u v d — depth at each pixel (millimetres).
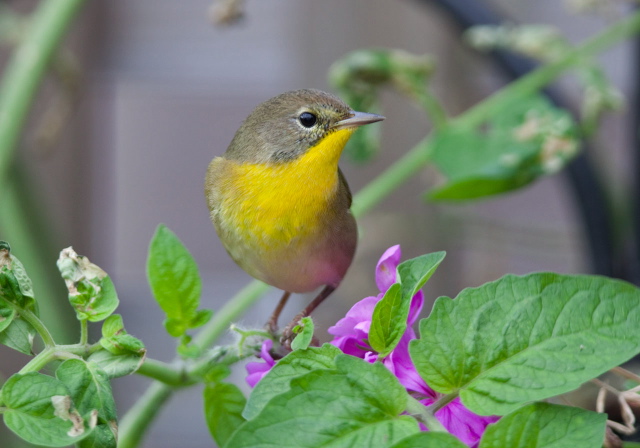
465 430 1989
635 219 2125
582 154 2131
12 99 2098
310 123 2070
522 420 1978
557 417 1978
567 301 1984
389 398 1978
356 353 2002
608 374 2021
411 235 2199
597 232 2129
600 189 2131
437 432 1863
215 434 2012
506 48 2146
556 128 2117
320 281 2078
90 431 1980
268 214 2066
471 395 1981
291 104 2072
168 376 2008
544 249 2207
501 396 1981
